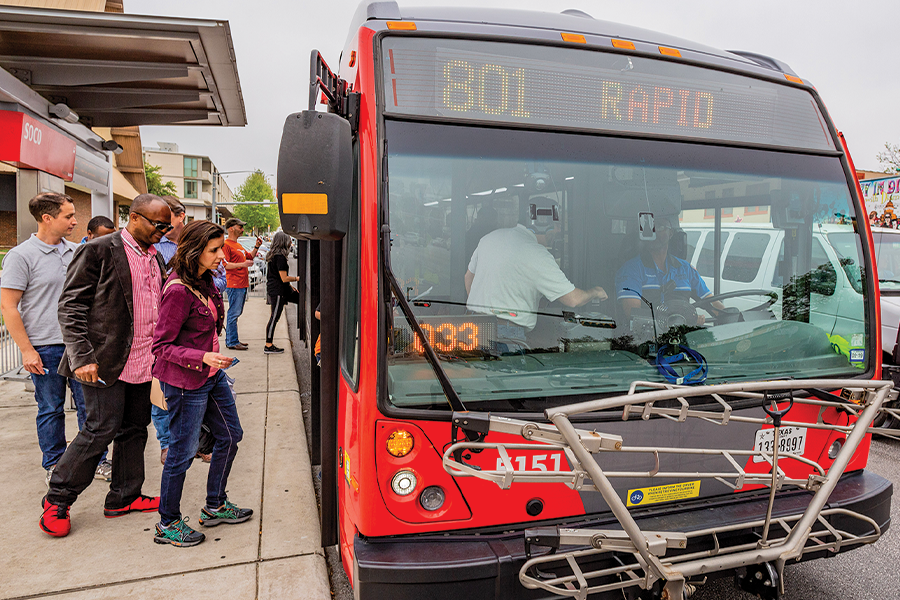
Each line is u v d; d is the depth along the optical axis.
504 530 2.41
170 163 95.88
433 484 2.34
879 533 2.75
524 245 2.54
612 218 2.71
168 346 3.34
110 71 6.71
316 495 4.46
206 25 5.66
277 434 5.64
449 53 2.52
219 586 3.19
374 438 2.30
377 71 2.45
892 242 7.77
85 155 8.97
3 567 3.37
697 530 2.39
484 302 2.45
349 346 2.73
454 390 2.32
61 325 3.54
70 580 3.24
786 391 2.37
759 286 2.89
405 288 2.36
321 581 3.27
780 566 2.31
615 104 2.71
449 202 2.46
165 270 4.09
